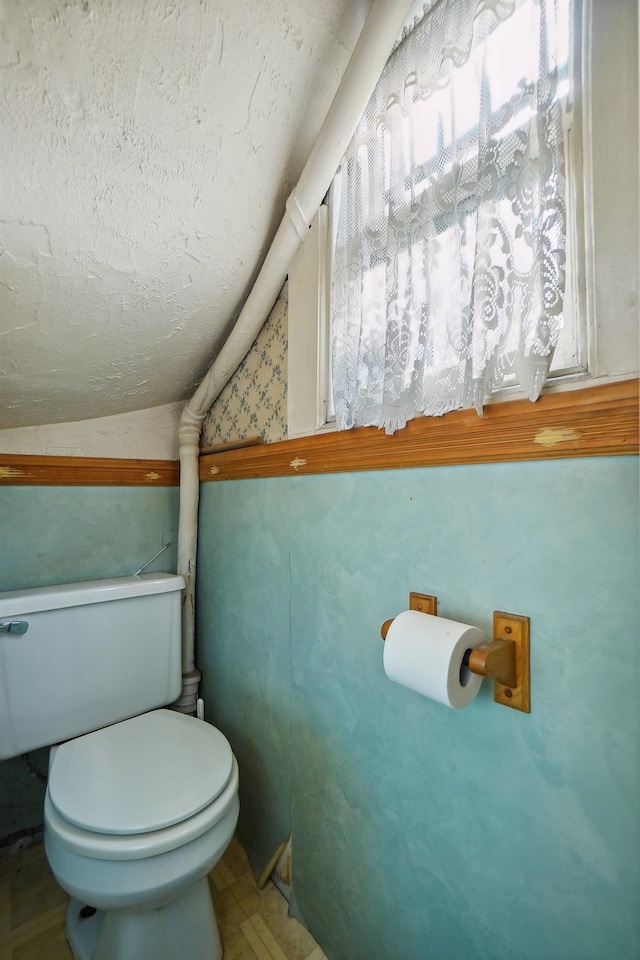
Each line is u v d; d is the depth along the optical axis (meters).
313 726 0.98
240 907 1.05
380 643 0.82
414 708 0.76
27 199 0.72
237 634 1.27
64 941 0.97
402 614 0.68
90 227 0.80
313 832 0.98
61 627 1.08
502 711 0.63
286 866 1.06
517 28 0.60
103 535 1.38
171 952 0.85
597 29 0.53
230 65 0.70
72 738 1.09
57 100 0.63
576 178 0.56
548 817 0.58
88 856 0.71
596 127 0.53
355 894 0.88
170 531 1.52
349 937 0.89
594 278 0.54
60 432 1.32
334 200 0.95
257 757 1.18
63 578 1.31
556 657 0.57
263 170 0.89
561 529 0.57
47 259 0.81
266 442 1.17
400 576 0.78
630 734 0.51
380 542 0.82
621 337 0.52
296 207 0.91
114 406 1.36
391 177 0.74
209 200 0.87
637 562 0.50
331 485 0.93
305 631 1.01
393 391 0.73
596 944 0.53
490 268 0.59
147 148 0.74
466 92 0.65
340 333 0.86
